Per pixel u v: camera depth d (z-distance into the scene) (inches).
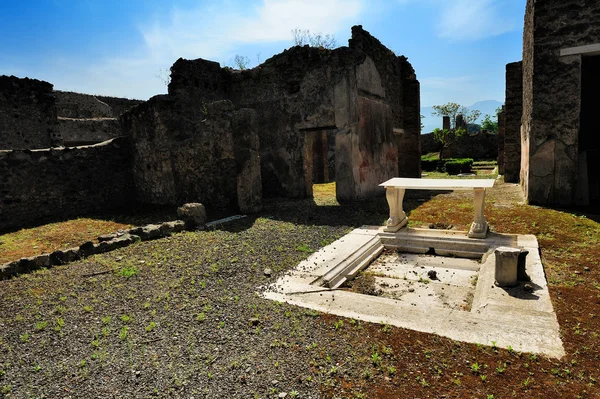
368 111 434.9
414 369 105.1
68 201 382.9
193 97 449.4
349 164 399.2
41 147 485.1
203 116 460.4
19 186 344.5
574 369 102.4
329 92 407.2
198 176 368.8
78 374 109.0
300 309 145.4
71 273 194.1
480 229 233.9
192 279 180.7
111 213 387.2
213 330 131.0
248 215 331.3
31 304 158.7
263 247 231.8
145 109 406.3
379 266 220.1
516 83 514.9
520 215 278.7
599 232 230.4
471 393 94.3
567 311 136.5
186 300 157.2
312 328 130.0
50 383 105.3
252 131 333.4
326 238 252.8
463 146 1091.3
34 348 124.2
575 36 291.9
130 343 124.0
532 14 315.6
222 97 488.1
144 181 427.5
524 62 414.0
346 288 185.0
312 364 108.7
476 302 156.6
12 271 192.9
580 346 113.1
